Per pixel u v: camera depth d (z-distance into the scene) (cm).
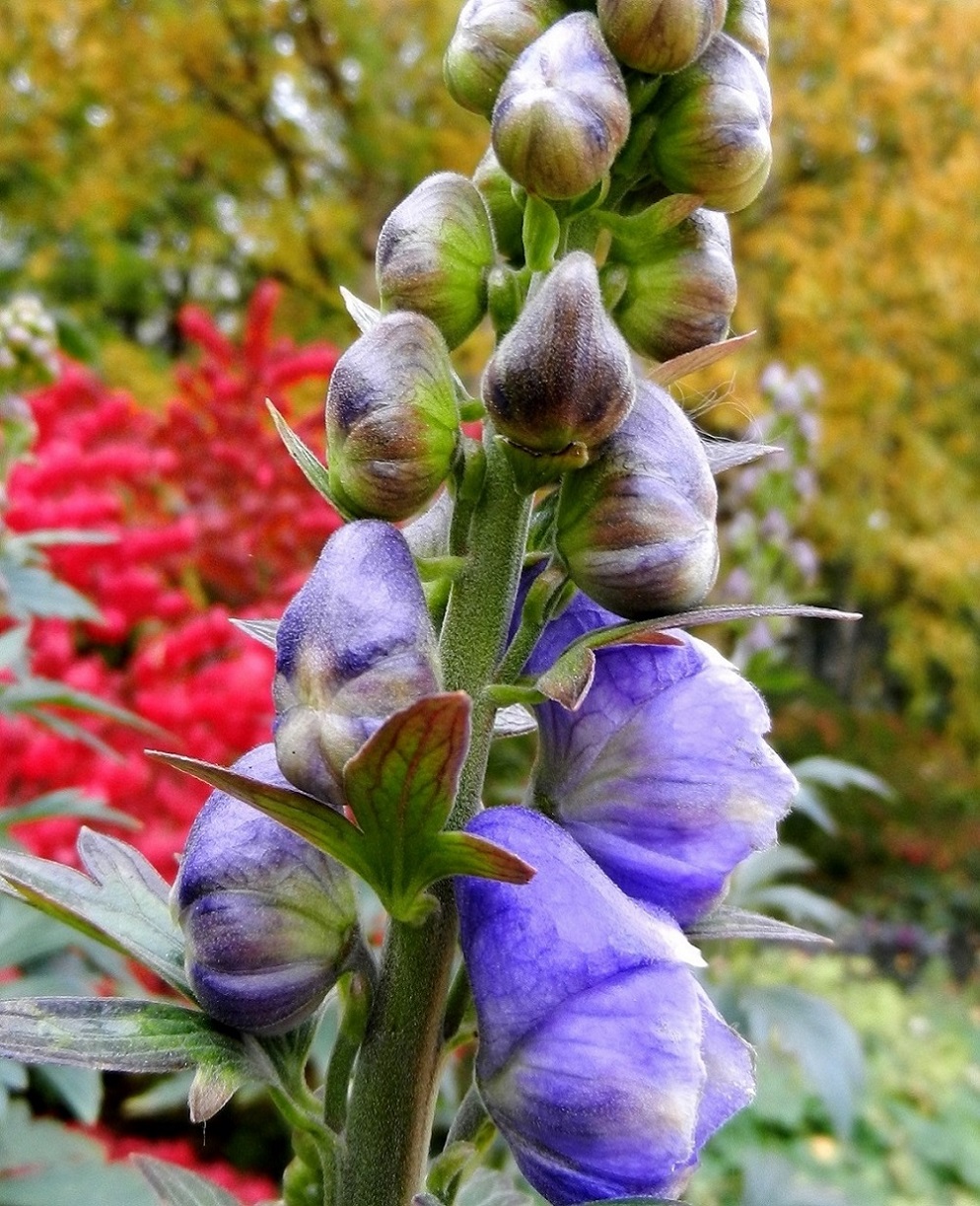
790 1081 46
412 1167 10
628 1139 8
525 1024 8
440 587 11
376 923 26
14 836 28
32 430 34
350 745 8
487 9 10
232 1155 35
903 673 133
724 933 11
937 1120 50
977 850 107
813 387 38
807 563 37
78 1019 9
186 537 36
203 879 9
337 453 9
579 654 9
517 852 9
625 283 11
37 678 27
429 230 10
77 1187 22
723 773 10
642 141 10
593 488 9
